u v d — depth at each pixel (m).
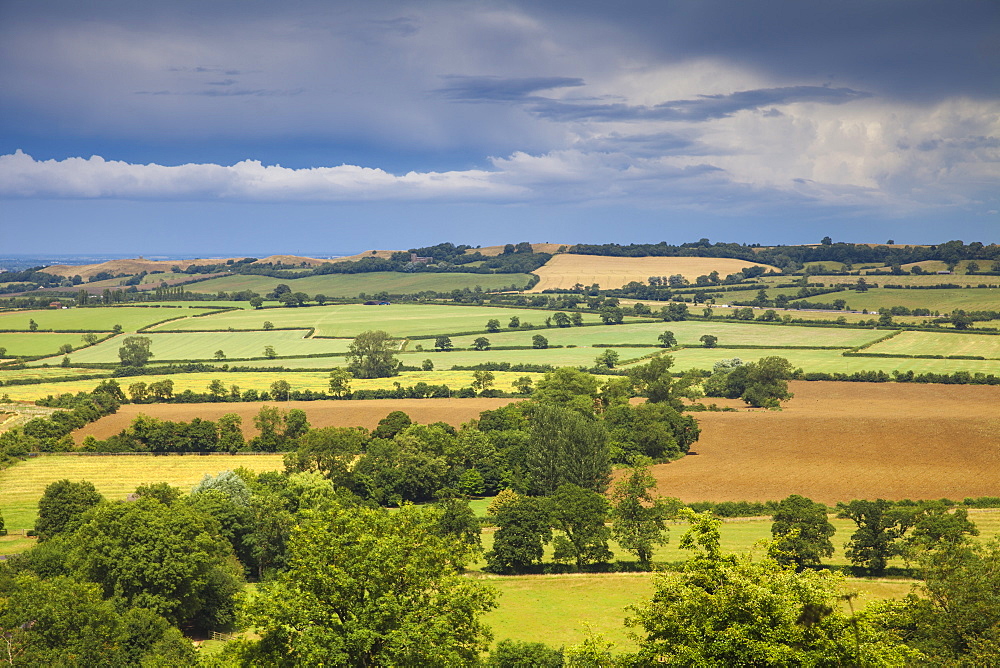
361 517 45.19
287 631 39.00
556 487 117.25
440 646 38.66
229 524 83.00
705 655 31.95
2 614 54.44
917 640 43.19
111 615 56.66
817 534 79.50
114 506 71.50
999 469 118.88
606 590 77.31
